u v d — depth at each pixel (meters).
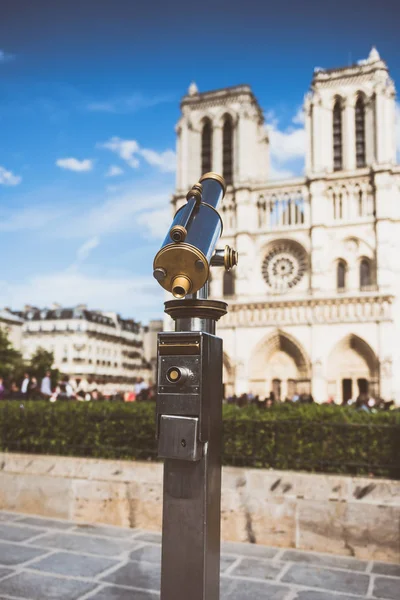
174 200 75.44
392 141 68.25
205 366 4.40
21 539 8.82
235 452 9.75
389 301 63.28
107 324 124.19
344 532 8.45
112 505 9.82
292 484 8.88
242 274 69.50
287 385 67.31
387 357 62.03
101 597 6.61
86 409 11.12
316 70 72.19
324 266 67.06
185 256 4.38
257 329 68.00
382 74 69.56
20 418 11.33
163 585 4.44
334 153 72.12
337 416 9.59
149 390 24.41
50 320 115.31
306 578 7.41
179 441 4.36
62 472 10.34
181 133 76.56
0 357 73.94
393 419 9.38
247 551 8.51
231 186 72.94
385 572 7.68
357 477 8.73
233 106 75.00
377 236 65.50
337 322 64.69
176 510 4.46
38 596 6.59
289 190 71.19
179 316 4.64
